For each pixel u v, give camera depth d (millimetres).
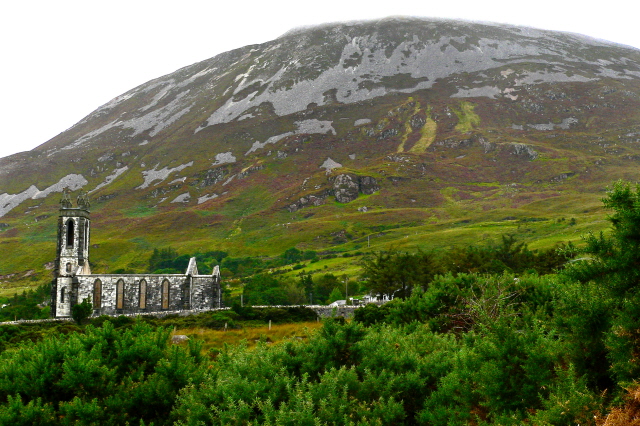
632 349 9578
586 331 10758
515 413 10469
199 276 72500
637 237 10578
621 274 10539
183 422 12500
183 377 13805
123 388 13484
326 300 109562
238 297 111250
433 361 14172
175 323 55750
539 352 11039
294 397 11492
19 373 13594
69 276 70688
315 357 13812
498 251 71688
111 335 15906
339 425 11102
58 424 12234
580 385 9758
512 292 23797
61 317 68312
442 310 24734
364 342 14203
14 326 52250
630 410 8641
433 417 11469
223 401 12352
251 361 14148
